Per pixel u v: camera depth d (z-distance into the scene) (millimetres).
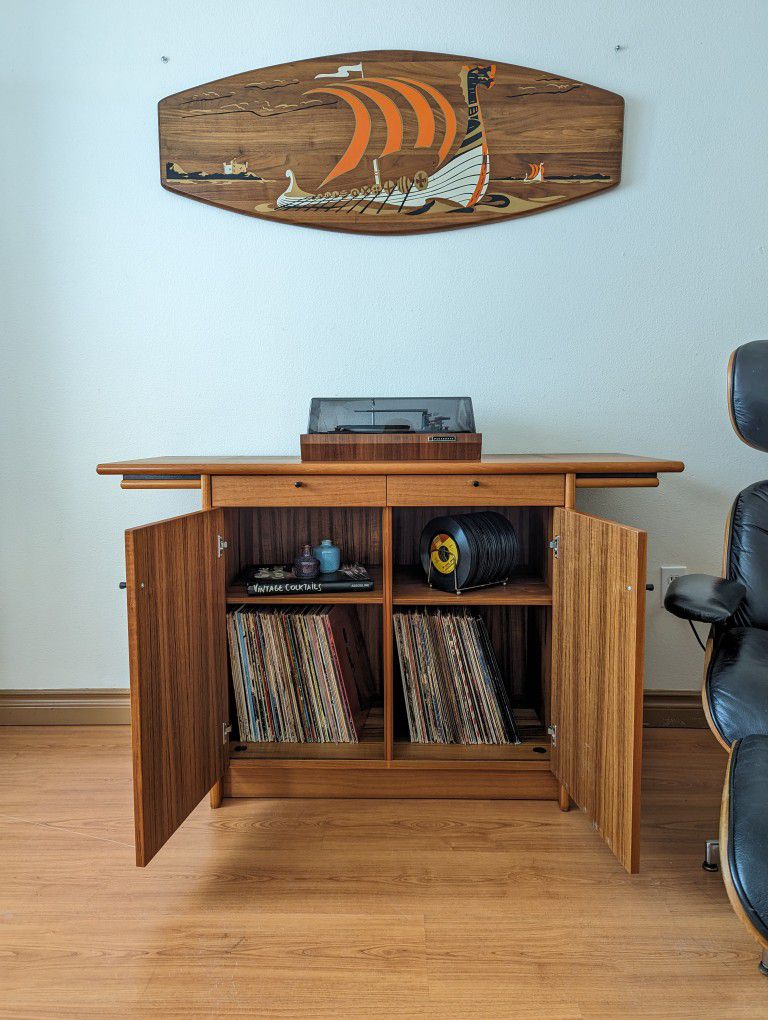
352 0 1925
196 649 1503
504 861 1459
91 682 2129
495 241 1981
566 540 1548
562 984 1138
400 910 1312
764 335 1991
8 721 2127
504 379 2016
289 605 1816
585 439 2027
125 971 1167
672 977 1152
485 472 1566
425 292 2000
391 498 1612
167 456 2031
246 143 1940
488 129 1925
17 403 2057
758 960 1190
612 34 1915
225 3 1932
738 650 1347
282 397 2037
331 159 1942
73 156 1986
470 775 1708
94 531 2090
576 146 1922
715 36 1908
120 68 1959
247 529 2004
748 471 2031
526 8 1915
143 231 2004
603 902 1332
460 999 1108
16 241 2012
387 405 1780
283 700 1762
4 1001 1106
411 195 1948
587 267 1983
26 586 2111
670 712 2094
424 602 1656
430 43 1932
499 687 1744
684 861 1456
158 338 2033
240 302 2018
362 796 1722
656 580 2064
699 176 1948
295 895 1354
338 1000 1107
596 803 1399
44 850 1495
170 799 1378
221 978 1152
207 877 1409
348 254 1996
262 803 1703
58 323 2033
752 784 1052
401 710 1955
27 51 1957
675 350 2002
